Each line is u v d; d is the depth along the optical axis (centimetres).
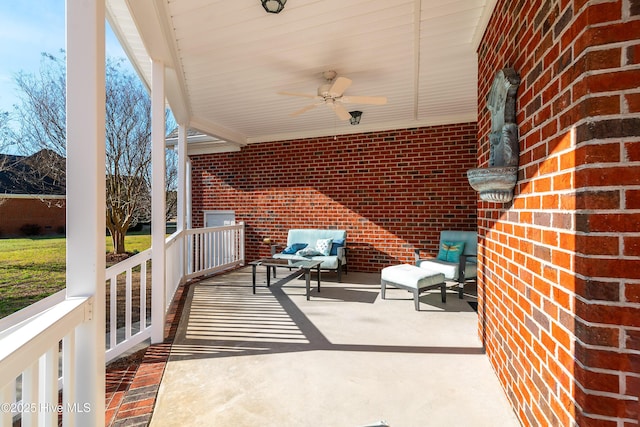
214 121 547
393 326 322
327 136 614
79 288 148
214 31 273
